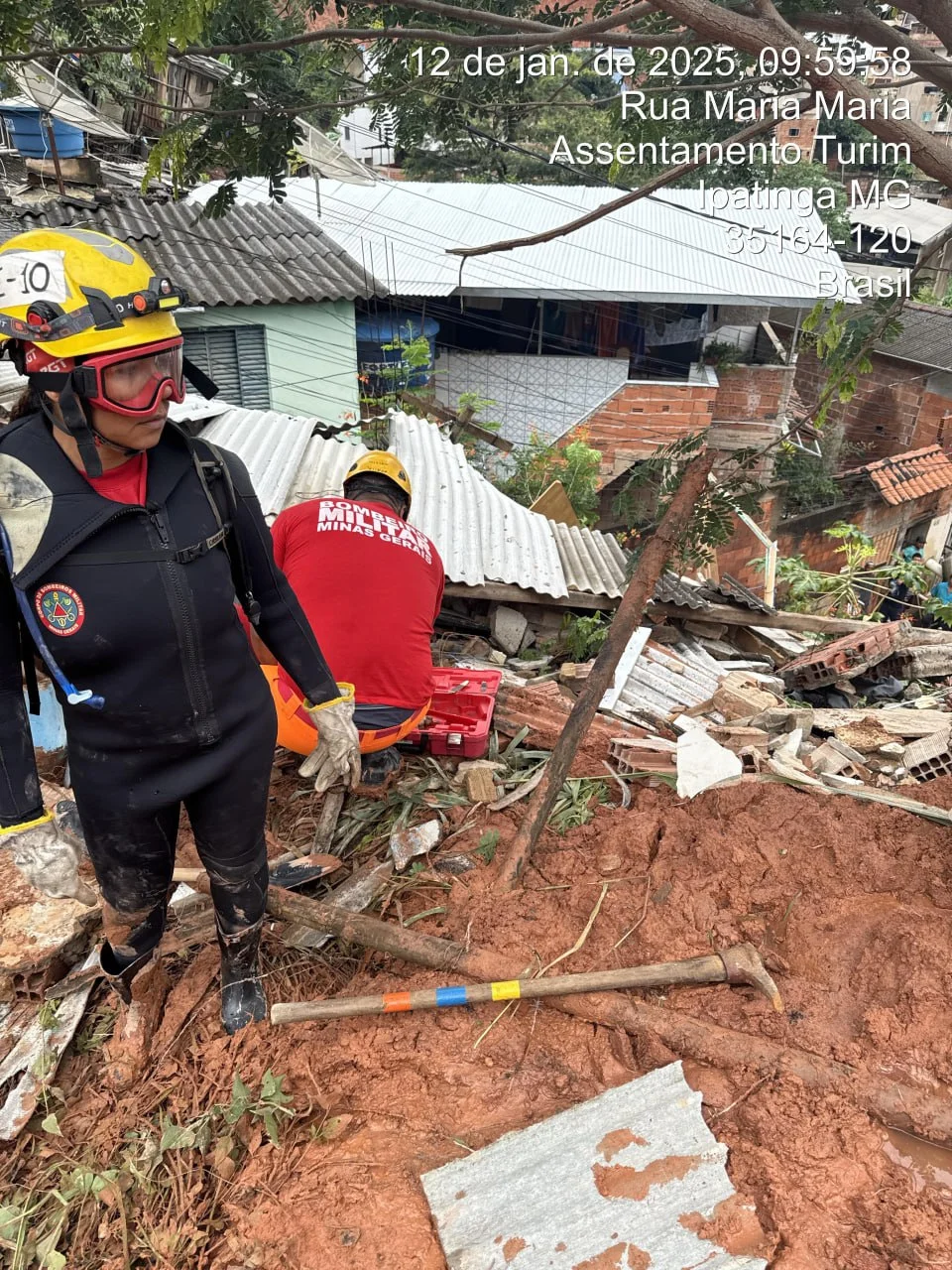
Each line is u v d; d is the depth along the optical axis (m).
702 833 3.07
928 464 15.54
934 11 2.59
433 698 4.07
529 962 2.61
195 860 3.15
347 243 13.56
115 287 1.56
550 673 5.70
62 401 1.57
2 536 1.67
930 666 6.02
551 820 3.37
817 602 11.45
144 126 14.30
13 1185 2.20
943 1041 2.22
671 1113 2.10
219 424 7.16
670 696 5.29
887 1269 1.76
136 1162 2.19
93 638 1.78
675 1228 1.86
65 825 3.09
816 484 15.10
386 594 3.28
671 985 2.51
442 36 2.91
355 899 2.97
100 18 3.53
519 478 12.44
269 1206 1.99
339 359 11.57
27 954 2.68
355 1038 2.40
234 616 2.00
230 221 12.30
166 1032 2.53
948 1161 1.99
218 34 3.34
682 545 4.11
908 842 2.97
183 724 1.97
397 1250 1.86
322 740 2.31
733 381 14.95
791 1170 1.97
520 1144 2.05
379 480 3.93
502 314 15.09
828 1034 2.30
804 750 4.05
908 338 17.25
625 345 15.23
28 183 11.74
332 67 3.74
